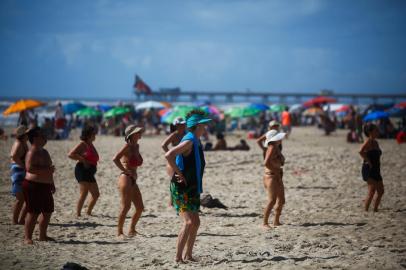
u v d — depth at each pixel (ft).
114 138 276.82
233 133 343.87
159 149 203.82
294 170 149.07
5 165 155.74
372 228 77.20
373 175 91.09
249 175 140.67
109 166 154.51
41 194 66.74
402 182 127.65
